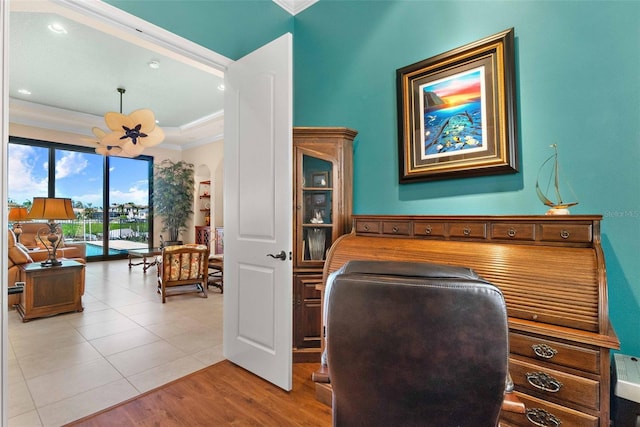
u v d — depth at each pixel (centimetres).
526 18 187
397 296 76
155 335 294
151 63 406
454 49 211
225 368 232
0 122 146
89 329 309
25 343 275
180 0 223
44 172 633
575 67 172
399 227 204
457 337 73
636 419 123
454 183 214
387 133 247
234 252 240
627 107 159
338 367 82
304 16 303
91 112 594
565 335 117
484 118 198
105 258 723
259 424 172
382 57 251
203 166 783
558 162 176
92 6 183
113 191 735
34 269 335
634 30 158
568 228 144
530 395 125
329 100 284
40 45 360
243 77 235
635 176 156
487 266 150
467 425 75
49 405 186
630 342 157
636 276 156
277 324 208
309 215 259
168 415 178
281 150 207
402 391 78
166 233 801
